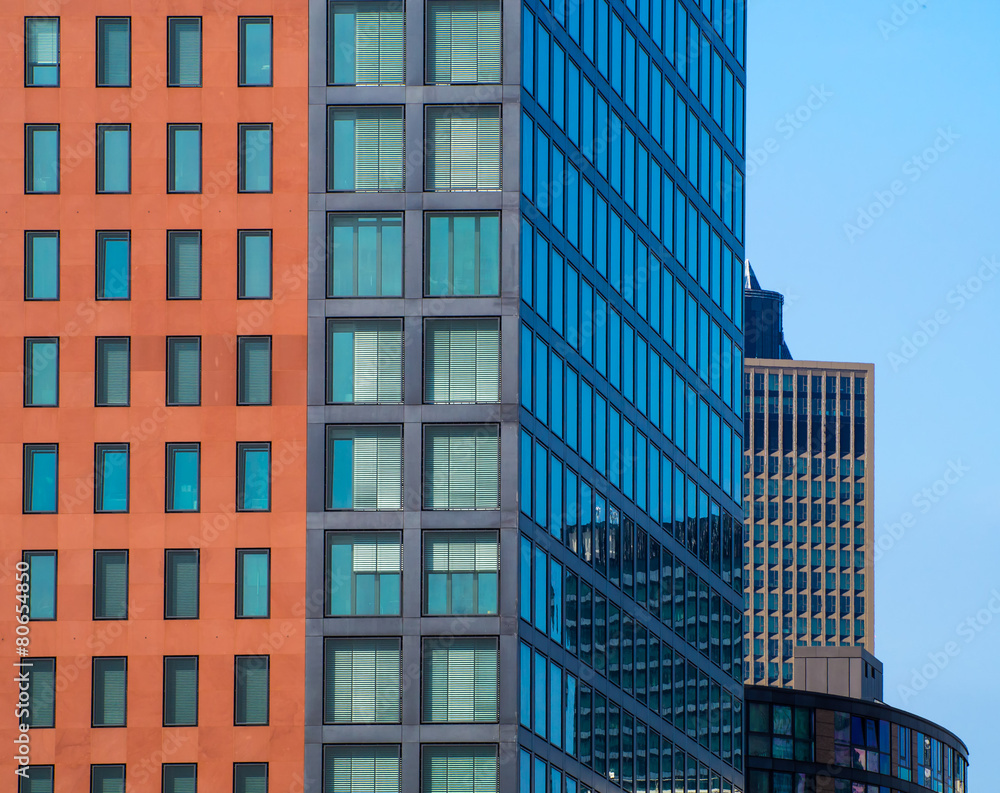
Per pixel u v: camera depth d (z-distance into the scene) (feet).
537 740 444.55
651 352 553.64
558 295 475.72
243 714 429.38
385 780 426.10
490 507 435.12
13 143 448.65
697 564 588.09
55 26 452.35
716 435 617.21
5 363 442.09
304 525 435.12
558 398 472.85
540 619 451.94
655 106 564.71
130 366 440.45
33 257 445.78
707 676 592.19
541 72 469.16
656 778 535.60
